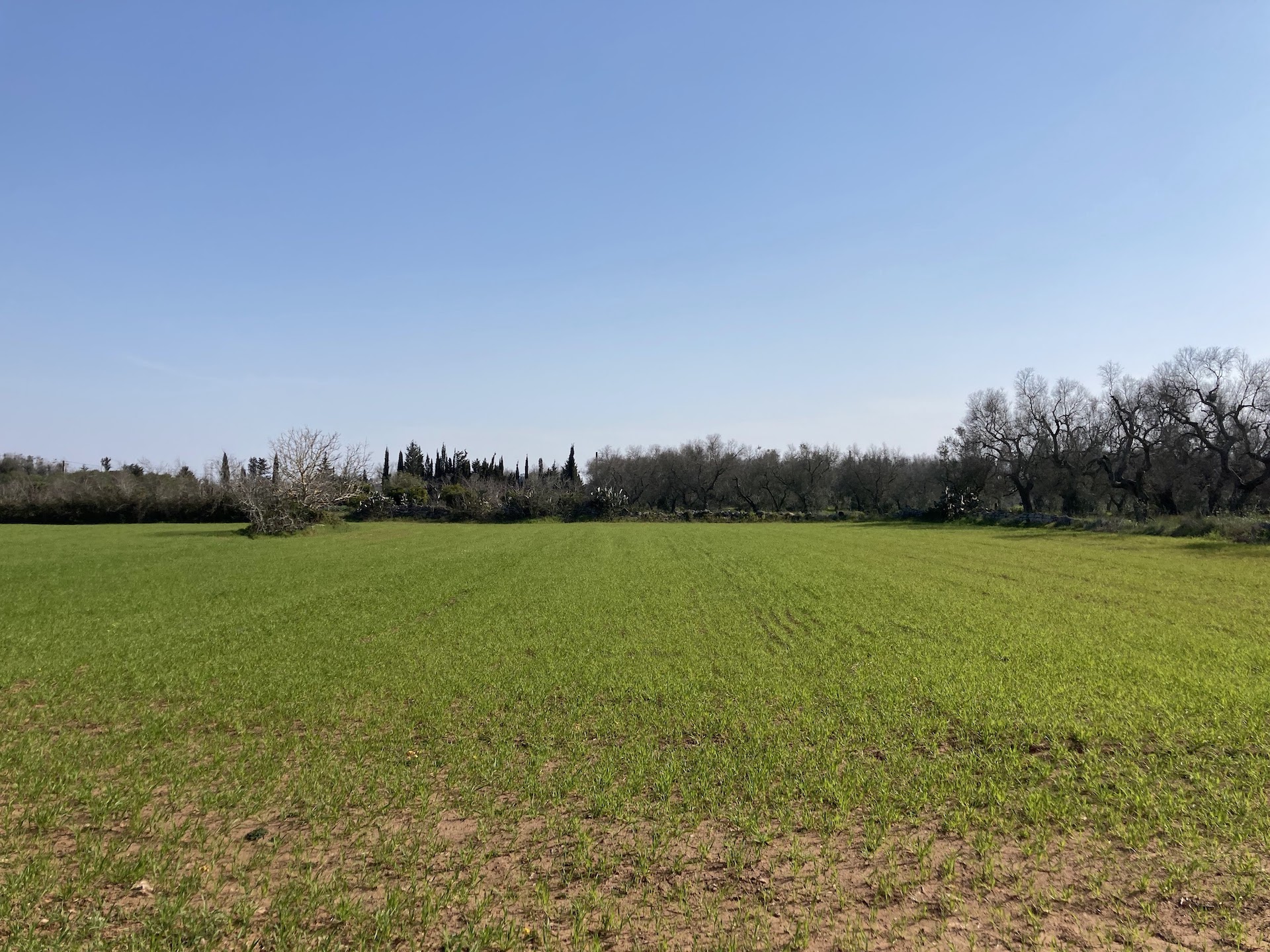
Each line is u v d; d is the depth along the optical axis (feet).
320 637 51.47
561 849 20.86
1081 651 45.93
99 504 208.95
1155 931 16.83
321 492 172.55
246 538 149.69
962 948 16.34
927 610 62.44
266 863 19.94
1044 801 23.11
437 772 26.76
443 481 350.64
